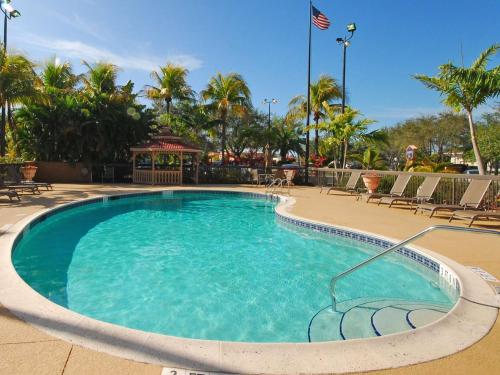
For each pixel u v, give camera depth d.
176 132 31.45
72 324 3.35
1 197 13.10
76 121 22.03
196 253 7.68
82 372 2.65
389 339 3.23
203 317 4.70
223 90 29.48
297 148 41.31
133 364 2.77
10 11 20.92
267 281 6.04
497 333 3.39
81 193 15.10
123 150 24.91
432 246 6.88
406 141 48.38
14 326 3.30
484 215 8.66
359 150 32.78
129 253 7.61
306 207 12.39
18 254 7.27
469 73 14.05
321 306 5.02
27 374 2.62
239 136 40.97
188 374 2.66
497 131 31.20
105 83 24.50
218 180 24.11
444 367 2.84
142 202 15.27
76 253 7.55
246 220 11.48
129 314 4.77
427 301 5.14
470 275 5.10
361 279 6.15
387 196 12.92
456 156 50.31
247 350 2.99
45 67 24.53
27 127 22.31
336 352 3.00
